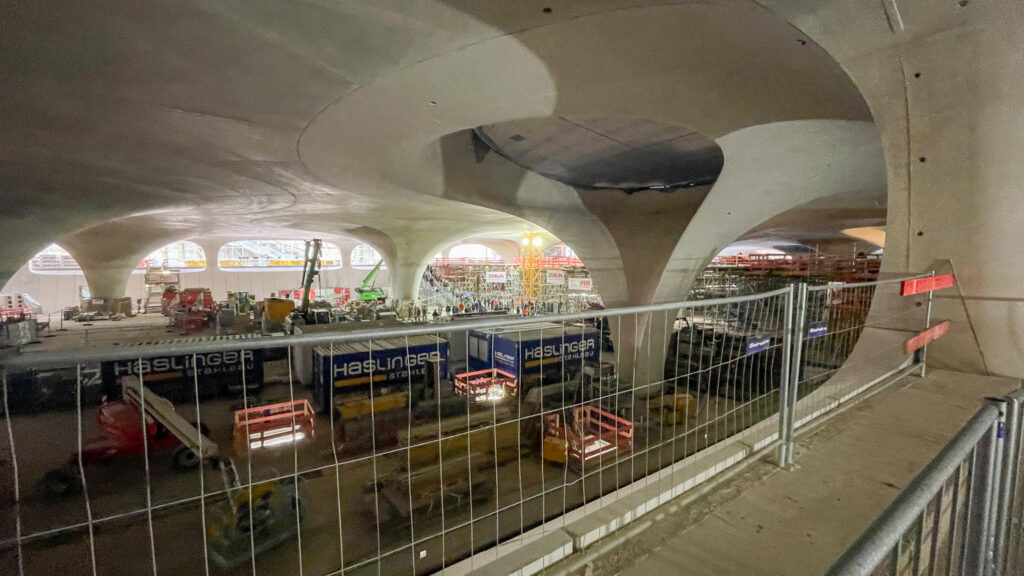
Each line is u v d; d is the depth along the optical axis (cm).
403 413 1310
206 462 1092
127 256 3897
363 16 635
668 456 1035
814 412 463
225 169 1526
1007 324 530
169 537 861
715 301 392
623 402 1367
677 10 595
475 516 904
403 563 788
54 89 890
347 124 1060
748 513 305
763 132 952
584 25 643
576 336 1630
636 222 1903
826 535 281
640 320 1867
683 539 282
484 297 4684
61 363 208
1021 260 508
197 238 4872
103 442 1115
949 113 525
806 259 2917
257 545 814
